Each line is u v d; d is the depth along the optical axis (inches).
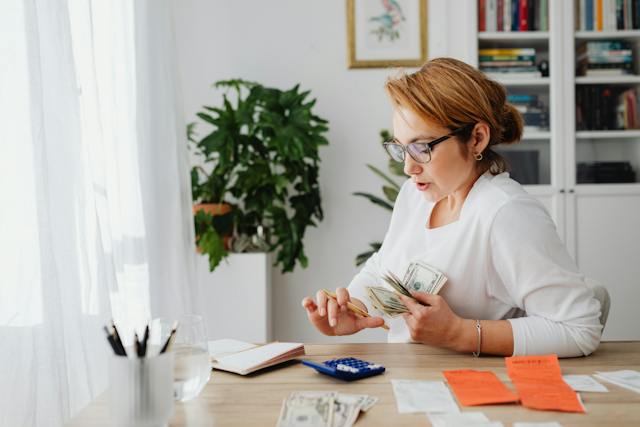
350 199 129.2
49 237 49.3
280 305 128.6
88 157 61.1
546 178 116.1
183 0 129.0
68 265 54.6
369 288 47.4
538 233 45.1
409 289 50.5
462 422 29.7
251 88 119.3
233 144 113.1
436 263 51.1
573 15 114.4
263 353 42.2
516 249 45.1
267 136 117.1
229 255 112.7
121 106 84.3
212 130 129.1
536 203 47.8
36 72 49.1
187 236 100.4
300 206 120.0
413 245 56.2
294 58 129.0
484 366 40.3
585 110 115.4
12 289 47.3
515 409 31.9
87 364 55.1
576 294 44.2
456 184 48.1
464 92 45.8
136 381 27.5
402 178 128.4
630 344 47.0
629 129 115.0
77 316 54.8
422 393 34.5
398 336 55.8
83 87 64.3
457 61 48.2
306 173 119.2
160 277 93.4
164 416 28.2
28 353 47.3
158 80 94.6
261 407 33.1
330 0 128.6
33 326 48.1
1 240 47.0
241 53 129.0
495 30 116.0
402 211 60.1
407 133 46.9
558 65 114.5
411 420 30.5
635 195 115.0
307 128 114.8
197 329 33.1
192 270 100.7
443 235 51.6
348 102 129.0
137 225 83.4
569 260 46.0
